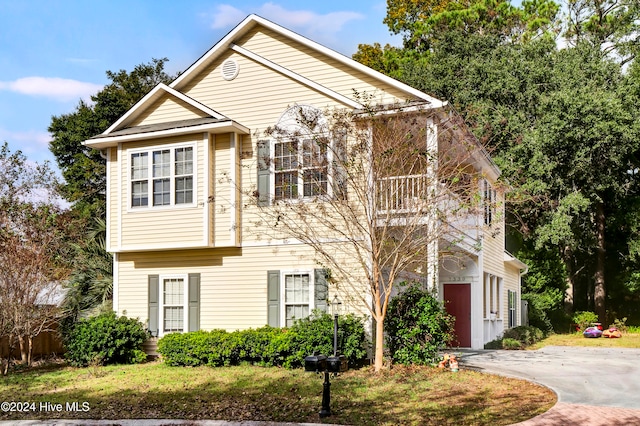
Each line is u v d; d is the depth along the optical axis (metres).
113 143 19.09
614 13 38.03
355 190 14.98
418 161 15.72
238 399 12.25
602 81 32.28
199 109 18.59
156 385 14.04
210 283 18.23
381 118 15.48
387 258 15.19
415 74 36.94
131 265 19.22
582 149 29.53
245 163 18.12
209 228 17.84
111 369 16.91
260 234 17.72
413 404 11.53
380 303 15.99
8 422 10.98
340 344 15.27
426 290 15.95
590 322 32.72
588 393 12.59
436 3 44.66
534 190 29.69
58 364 18.53
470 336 21.61
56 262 20.73
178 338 17.03
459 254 18.50
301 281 17.28
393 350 15.70
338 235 16.75
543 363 17.19
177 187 18.31
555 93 30.19
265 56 18.70
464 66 35.47
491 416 10.64
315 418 10.59
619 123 28.97
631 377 14.63
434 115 15.72
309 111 16.84
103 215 31.20
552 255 33.03
